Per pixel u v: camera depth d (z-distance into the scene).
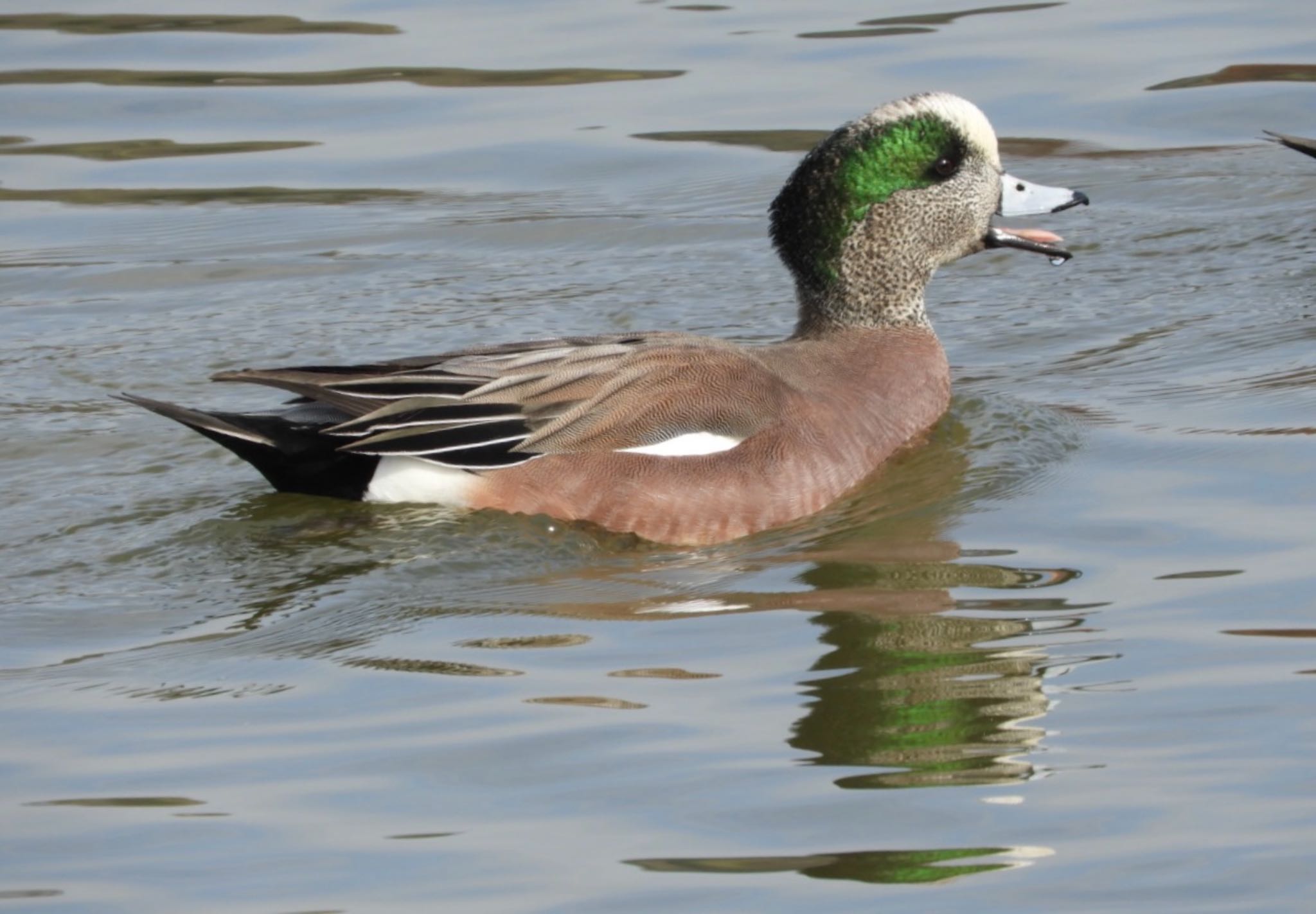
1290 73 20.08
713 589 10.77
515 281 16.64
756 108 19.64
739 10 22.36
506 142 19.31
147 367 14.81
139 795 8.44
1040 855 7.77
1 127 19.47
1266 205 17.80
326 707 9.30
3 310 16.05
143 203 18.19
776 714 9.06
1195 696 9.08
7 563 11.30
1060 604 10.25
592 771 8.55
